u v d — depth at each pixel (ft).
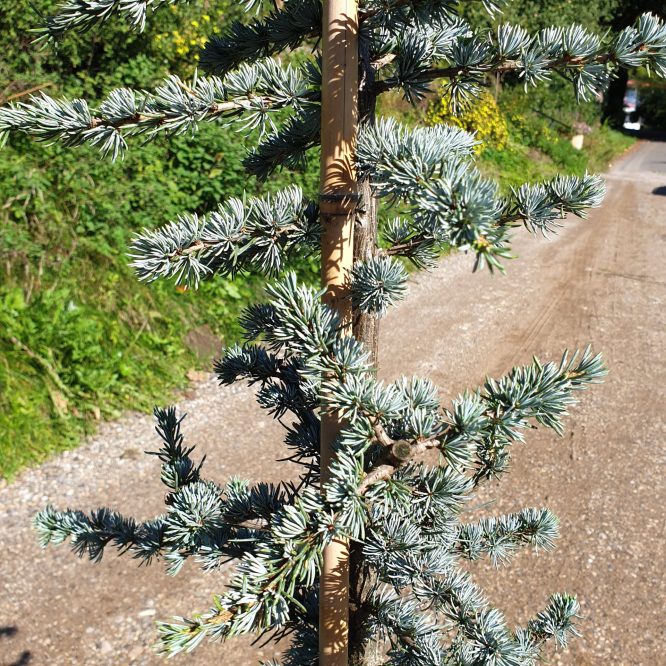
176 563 5.72
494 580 14.03
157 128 5.00
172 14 30.60
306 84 5.24
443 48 5.25
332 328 4.61
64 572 13.75
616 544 15.34
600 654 12.26
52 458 17.54
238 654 11.77
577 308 31.55
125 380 20.53
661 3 96.94
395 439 4.81
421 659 5.76
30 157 23.91
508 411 4.47
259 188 27.09
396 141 4.21
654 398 22.80
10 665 11.53
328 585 5.10
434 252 5.52
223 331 23.90
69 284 21.68
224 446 18.58
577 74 5.02
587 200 4.97
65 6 4.76
